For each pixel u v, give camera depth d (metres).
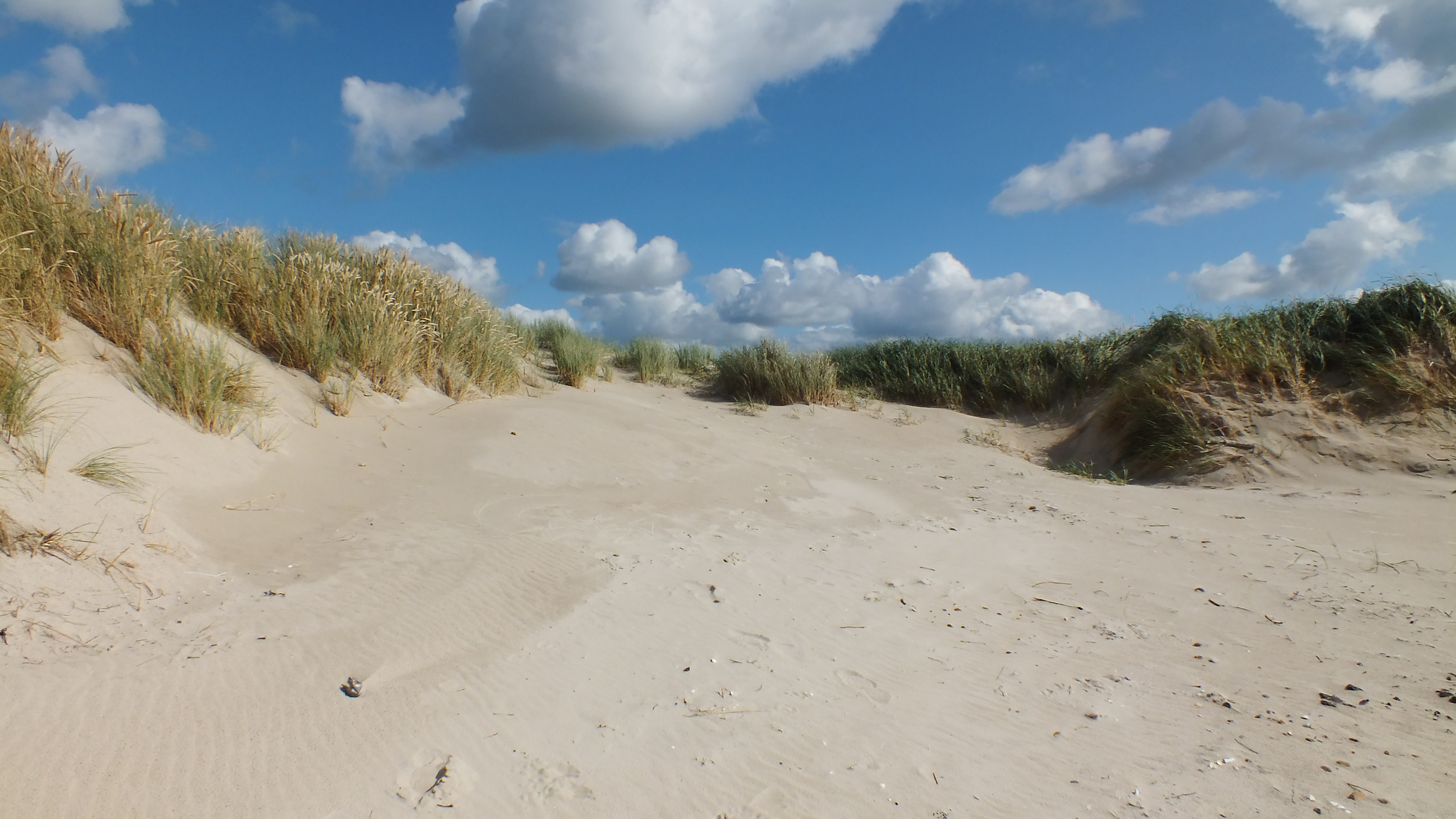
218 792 2.38
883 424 11.18
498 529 5.21
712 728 2.96
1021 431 11.41
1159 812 2.46
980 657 3.64
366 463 6.14
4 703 2.60
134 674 2.92
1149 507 6.66
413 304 8.95
